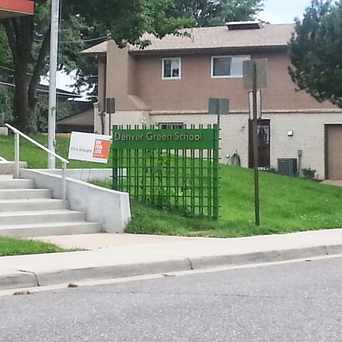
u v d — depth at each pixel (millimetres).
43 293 9602
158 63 37031
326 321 7891
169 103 36812
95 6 26141
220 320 7926
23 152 22234
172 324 7730
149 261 11391
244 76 15922
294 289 9867
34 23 30531
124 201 15234
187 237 14695
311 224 17375
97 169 18594
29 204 15344
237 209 18156
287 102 34906
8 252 11805
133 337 7172
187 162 17109
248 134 35312
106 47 37500
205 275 11203
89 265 10836
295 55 27266
